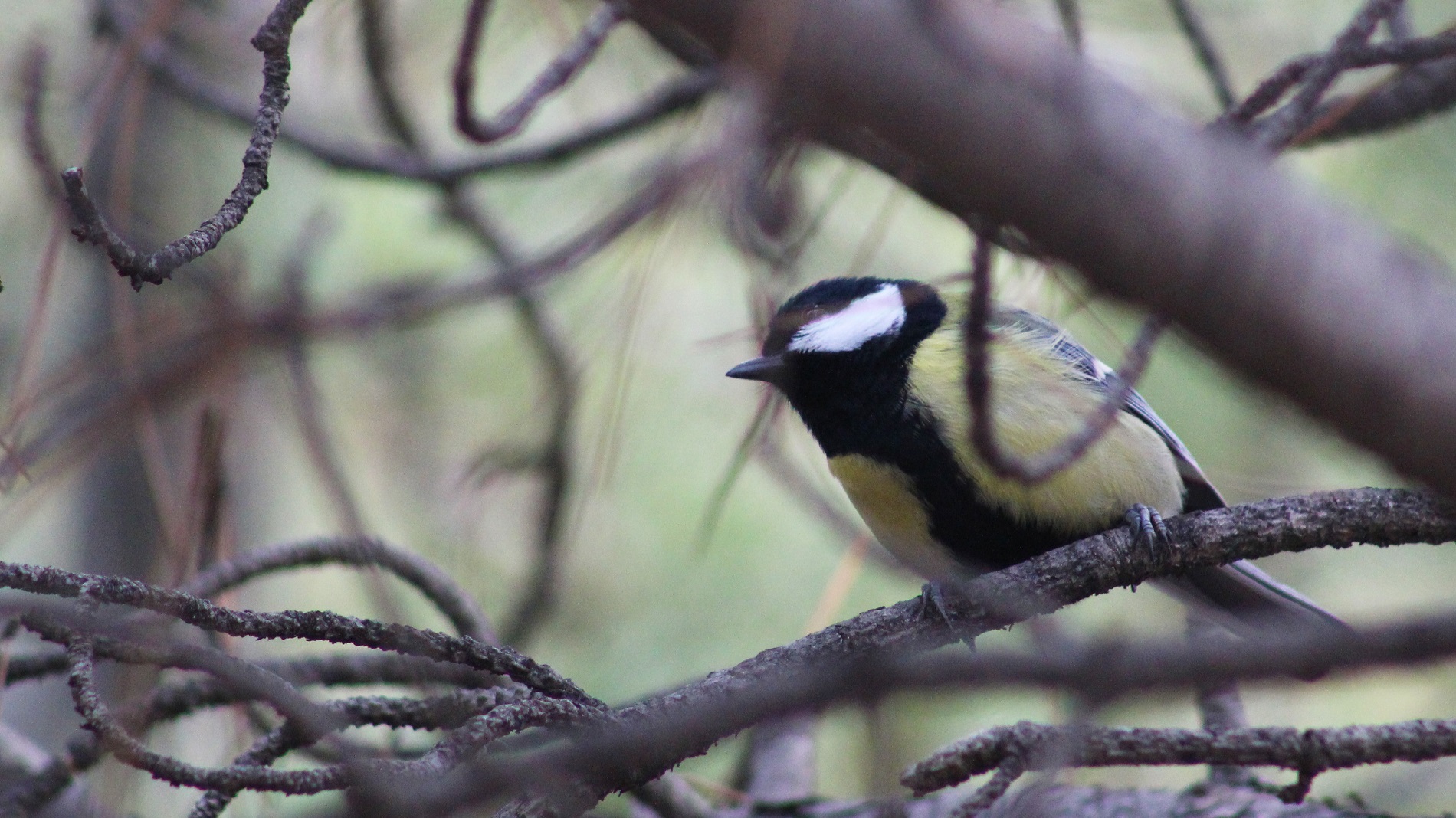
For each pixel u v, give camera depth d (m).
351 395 8.77
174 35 7.57
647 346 7.62
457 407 8.83
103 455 7.55
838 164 7.69
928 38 2.87
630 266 5.80
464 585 7.78
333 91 8.31
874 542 7.32
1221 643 2.36
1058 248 2.94
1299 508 5.12
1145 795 5.63
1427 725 4.65
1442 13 7.23
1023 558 6.34
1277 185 2.85
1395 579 8.78
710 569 8.48
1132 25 7.05
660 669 8.28
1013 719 6.45
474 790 3.03
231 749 5.49
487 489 7.42
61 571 3.58
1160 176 2.82
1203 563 5.27
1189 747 4.67
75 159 5.01
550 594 7.07
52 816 5.62
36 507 5.27
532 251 7.66
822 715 2.56
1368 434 2.84
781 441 7.14
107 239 3.25
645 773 4.02
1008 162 2.88
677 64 7.18
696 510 8.46
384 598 5.60
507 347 8.88
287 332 6.04
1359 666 2.22
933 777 4.54
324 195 8.93
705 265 7.57
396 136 7.53
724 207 5.09
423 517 8.43
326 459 6.24
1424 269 2.89
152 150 7.88
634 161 8.27
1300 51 7.43
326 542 5.52
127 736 3.45
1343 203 3.20
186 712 5.28
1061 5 4.80
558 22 6.27
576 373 6.89
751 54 2.95
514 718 3.85
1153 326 3.82
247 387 7.68
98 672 5.58
